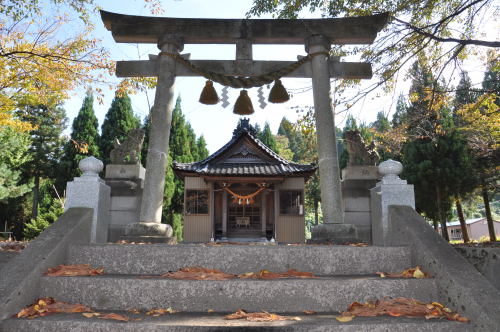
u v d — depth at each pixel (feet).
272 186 58.65
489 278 10.58
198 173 54.54
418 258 11.52
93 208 14.44
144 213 19.60
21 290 9.20
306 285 9.78
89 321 8.20
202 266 11.62
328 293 9.79
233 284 9.71
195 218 56.44
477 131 43.96
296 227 56.59
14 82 30.19
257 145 59.31
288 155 116.78
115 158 28.63
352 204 26.20
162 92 21.17
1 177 70.08
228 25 22.25
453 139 54.80
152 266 11.66
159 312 9.20
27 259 10.46
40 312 8.77
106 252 11.79
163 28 21.97
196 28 22.09
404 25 22.93
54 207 72.79
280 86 22.11
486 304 8.43
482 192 62.03
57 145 92.73
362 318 8.63
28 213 92.73
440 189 56.49
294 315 9.21
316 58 21.88
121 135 90.33
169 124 21.13
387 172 15.10
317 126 21.12
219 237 57.31
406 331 8.14
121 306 9.66
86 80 30.45
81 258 11.82
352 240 18.51
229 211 59.47
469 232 115.34
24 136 76.74
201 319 8.64
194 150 108.78
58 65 29.43
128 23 21.90
